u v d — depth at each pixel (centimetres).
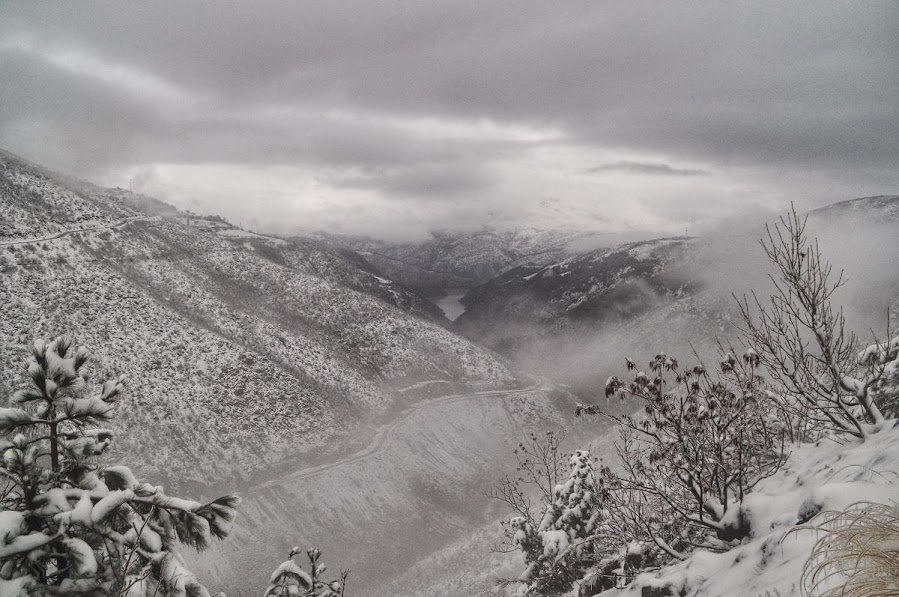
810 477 405
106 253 10219
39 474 319
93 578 303
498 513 7362
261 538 5931
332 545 6262
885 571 196
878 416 437
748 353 496
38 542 296
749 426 516
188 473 6469
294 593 497
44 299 7581
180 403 7388
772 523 344
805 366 454
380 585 5450
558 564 799
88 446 349
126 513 333
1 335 6519
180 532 339
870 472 313
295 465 7456
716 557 371
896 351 517
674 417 496
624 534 582
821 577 225
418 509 7438
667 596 371
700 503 479
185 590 324
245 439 7512
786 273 460
